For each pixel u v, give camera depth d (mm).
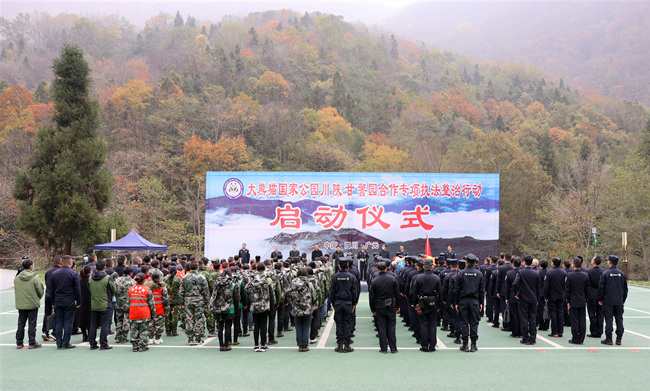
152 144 57344
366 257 22156
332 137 65125
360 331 11680
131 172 44344
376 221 23469
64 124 27969
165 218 41844
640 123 91125
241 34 104938
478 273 9156
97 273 9336
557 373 7414
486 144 44719
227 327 9227
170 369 7664
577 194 37250
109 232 28203
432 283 9047
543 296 10625
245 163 52156
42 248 35438
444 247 23562
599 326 10352
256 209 23250
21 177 27125
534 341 9727
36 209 26328
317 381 6922
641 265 34188
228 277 9109
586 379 7066
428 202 23656
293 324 12758
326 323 12797
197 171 49969
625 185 32375
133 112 61094
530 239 43188
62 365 7941
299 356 8664
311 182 23453
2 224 37156
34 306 9398
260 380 6988
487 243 23641
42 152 26750
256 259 10469
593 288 10570
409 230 23531
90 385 6762
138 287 9164
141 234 40812
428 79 119812
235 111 61469
